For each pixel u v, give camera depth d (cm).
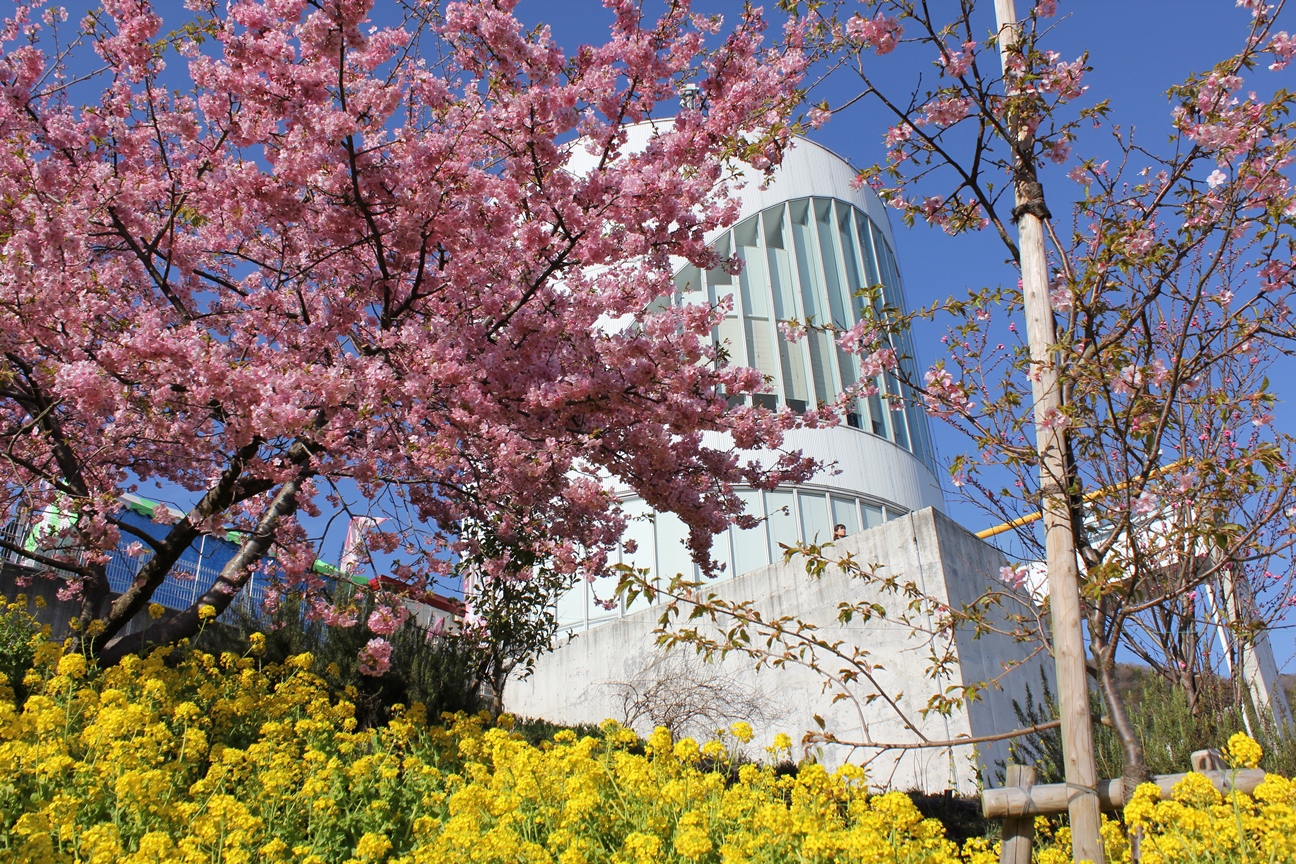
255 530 729
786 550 484
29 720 473
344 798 494
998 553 1326
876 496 1902
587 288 608
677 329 534
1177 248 352
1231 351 352
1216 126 351
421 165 524
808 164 2239
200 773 536
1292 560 476
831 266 2162
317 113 509
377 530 721
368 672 688
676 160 572
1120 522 342
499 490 674
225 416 545
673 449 657
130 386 509
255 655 865
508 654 1034
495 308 573
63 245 537
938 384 403
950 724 1033
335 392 498
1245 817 343
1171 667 441
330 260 655
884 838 409
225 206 618
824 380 2002
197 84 541
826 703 1169
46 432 664
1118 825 382
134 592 645
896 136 421
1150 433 366
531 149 521
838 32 412
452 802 417
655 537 1739
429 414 588
